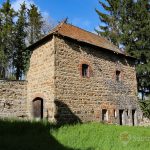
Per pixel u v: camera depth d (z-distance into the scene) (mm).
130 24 29688
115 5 32219
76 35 18953
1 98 17594
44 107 16625
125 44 30234
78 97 17047
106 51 19844
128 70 21797
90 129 12711
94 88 18281
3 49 32094
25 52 25969
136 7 30328
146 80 29266
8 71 33938
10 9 34375
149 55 28969
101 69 19172
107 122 18656
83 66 18094
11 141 9102
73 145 9203
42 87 17156
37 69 18062
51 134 10930
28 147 8445
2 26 33688
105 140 10297
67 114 16172
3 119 15289
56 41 16656
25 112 18484
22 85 18750
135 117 21484
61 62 16594
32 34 37875
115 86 20078
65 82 16516
